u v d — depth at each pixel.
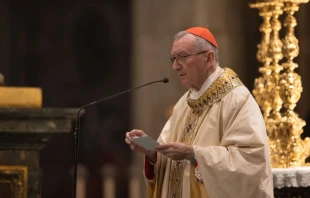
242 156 17.89
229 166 17.83
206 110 18.95
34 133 22.84
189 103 19.30
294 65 23.41
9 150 22.89
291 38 23.44
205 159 17.94
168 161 19.58
